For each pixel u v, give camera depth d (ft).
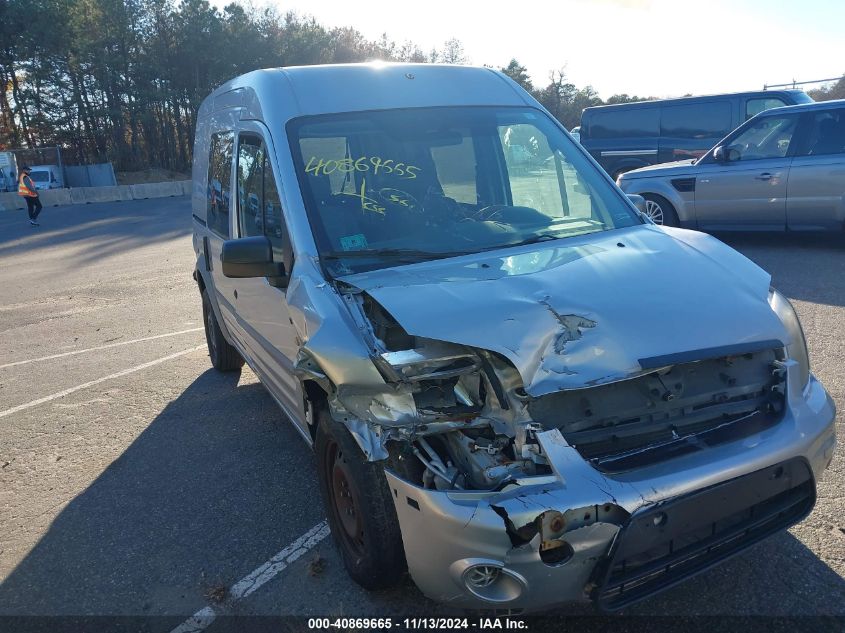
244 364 23.04
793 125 31.81
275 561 11.92
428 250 11.71
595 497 7.88
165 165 189.67
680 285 10.05
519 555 7.89
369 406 9.13
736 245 34.86
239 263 11.39
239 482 14.88
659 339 9.02
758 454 8.65
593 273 10.24
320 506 13.60
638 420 8.89
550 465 8.13
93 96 175.52
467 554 8.06
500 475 8.29
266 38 192.75
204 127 20.33
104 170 130.41
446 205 12.62
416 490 8.48
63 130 169.89
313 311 10.35
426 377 8.84
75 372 23.40
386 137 13.07
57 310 33.12
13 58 161.99
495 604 8.21
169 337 27.04
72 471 16.10
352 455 9.79
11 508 14.58
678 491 8.13
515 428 8.59
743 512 9.00
